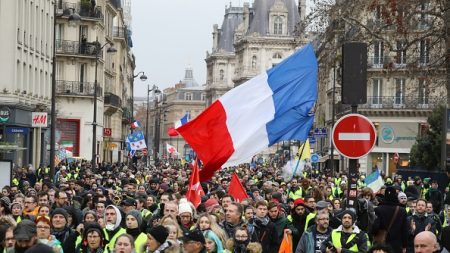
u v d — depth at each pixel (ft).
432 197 124.67
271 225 75.25
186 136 80.43
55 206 88.63
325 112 398.83
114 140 458.50
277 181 150.30
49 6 270.05
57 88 334.03
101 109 366.43
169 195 82.28
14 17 221.46
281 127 81.61
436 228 84.84
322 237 67.92
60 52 335.06
